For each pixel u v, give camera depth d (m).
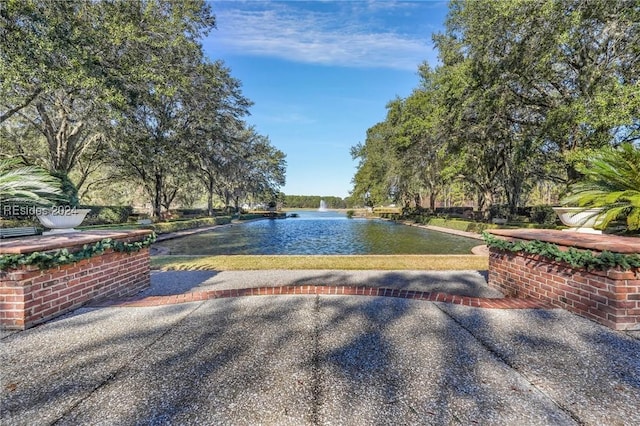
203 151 18.23
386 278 5.04
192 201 33.06
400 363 2.24
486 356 2.33
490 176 18.20
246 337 2.69
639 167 5.02
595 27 8.17
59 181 5.04
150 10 10.05
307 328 2.88
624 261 2.70
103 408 1.74
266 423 1.63
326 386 1.96
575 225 4.93
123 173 17.62
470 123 12.38
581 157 7.95
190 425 1.61
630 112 7.19
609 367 2.16
